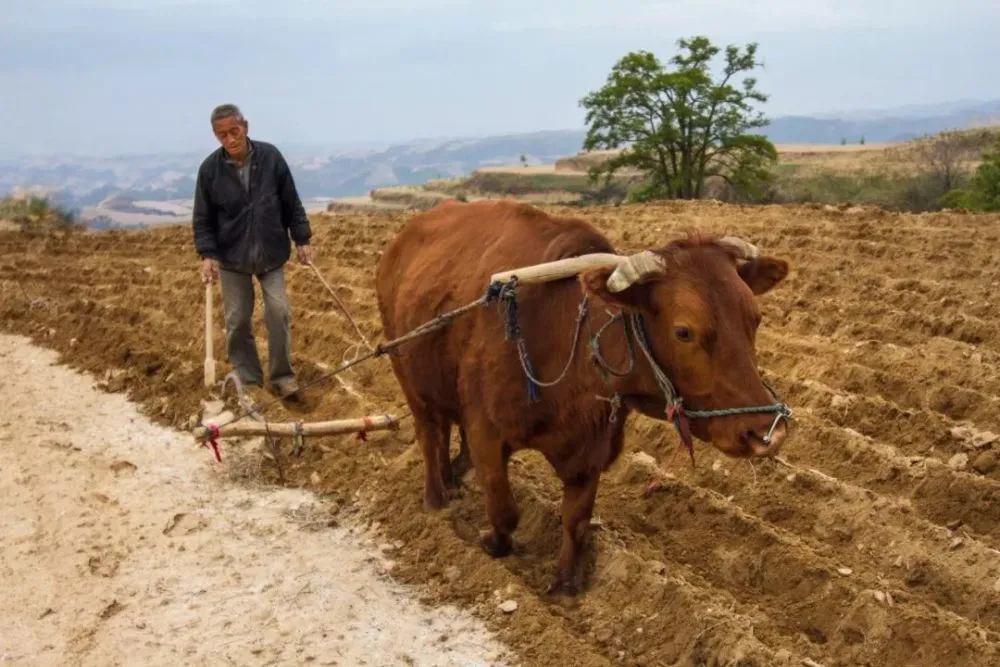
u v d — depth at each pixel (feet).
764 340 31.24
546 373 16.24
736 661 15.62
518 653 16.57
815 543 19.72
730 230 46.93
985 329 29.53
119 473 24.67
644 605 17.52
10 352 36.81
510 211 19.20
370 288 41.45
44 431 27.91
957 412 25.05
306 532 21.47
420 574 19.45
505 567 18.86
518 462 23.49
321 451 25.31
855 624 16.78
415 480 22.90
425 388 19.71
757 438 13.39
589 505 17.38
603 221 51.29
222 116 26.21
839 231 45.29
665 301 13.84
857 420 24.94
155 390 30.58
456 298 18.42
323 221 62.54
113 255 56.39
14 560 20.51
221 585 19.20
